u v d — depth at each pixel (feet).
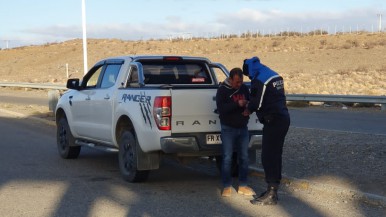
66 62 250.37
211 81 31.55
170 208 23.24
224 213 22.43
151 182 28.73
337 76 135.95
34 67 249.55
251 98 23.56
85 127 33.30
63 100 36.32
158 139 25.73
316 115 61.77
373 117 58.54
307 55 214.48
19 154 37.65
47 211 22.63
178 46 289.74
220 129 26.53
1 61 287.28
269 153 23.71
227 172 25.31
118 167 33.12
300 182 26.89
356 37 254.47
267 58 215.92
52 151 39.19
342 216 21.85
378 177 27.02
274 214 22.24
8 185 27.71
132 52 272.72
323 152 33.94
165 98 25.49
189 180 29.32
